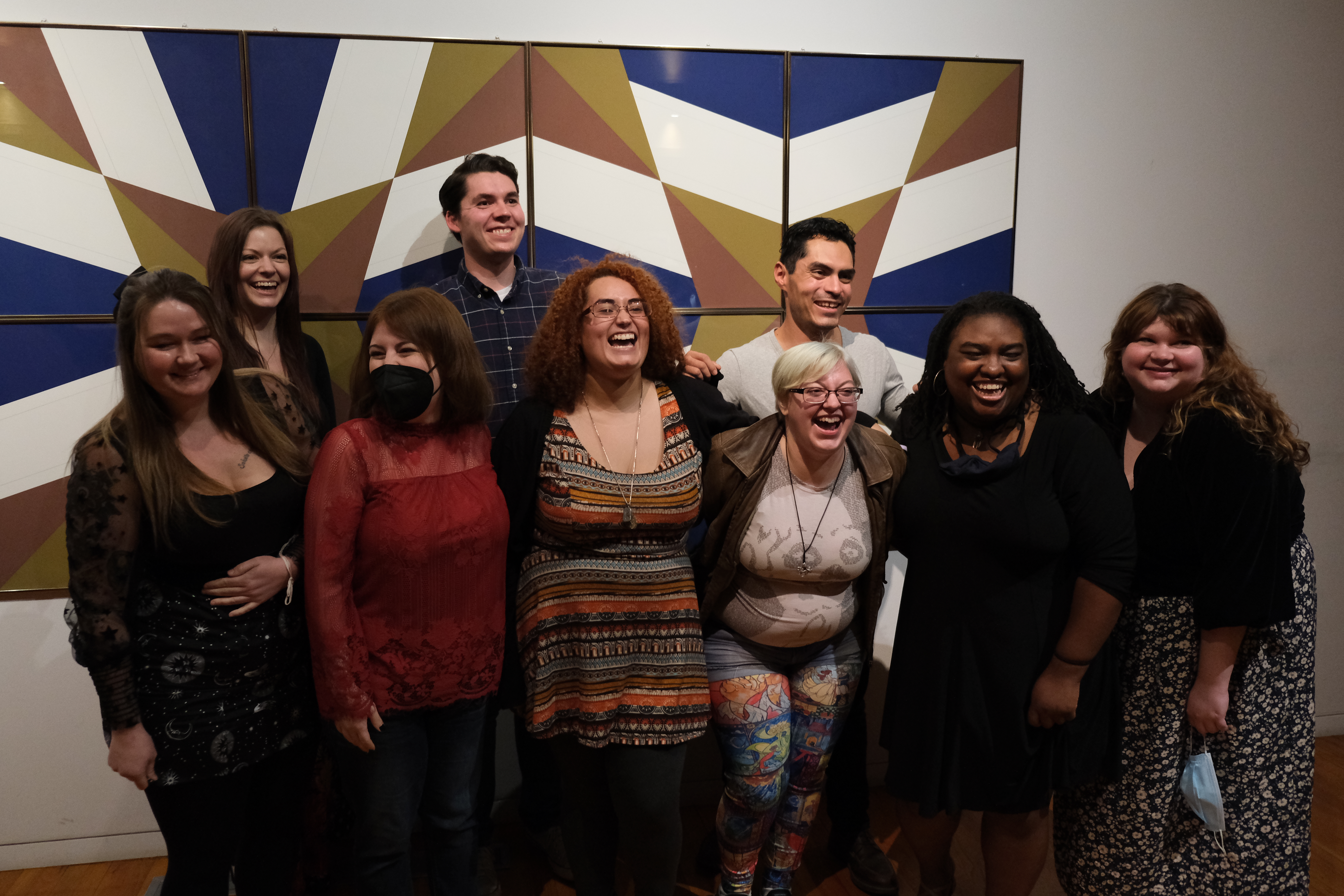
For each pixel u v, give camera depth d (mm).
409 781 1717
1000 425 1809
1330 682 3145
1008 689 1780
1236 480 1694
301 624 1757
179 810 1650
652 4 2488
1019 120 2705
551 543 1804
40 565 2365
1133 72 2766
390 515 1638
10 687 2391
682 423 1858
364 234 2416
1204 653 1779
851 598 1976
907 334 2756
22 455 2322
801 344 2176
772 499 1890
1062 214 2791
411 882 1770
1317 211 2938
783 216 2627
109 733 1573
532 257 2512
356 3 2338
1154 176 2828
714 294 2629
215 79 2289
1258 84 2838
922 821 2006
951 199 2711
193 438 1630
